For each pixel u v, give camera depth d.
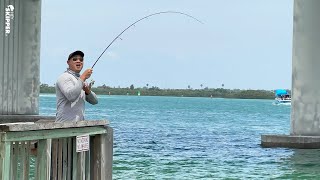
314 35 24.33
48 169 7.59
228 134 40.66
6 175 6.92
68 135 7.95
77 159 8.27
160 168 19.17
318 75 24.34
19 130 6.99
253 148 27.00
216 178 17.09
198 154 24.38
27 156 7.41
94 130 8.52
